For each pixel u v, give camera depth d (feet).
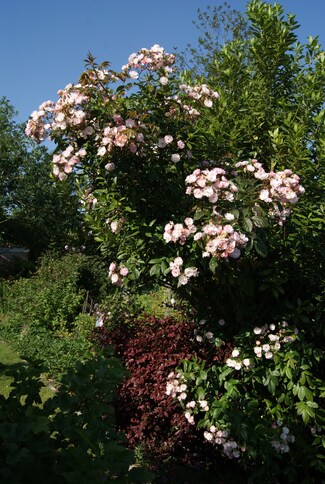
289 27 16.21
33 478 5.97
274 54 16.20
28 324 37.86
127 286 15.06
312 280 13.98
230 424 13.74
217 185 12.74
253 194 13.06
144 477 6.07
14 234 93.40
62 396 7.48
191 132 14.75
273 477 13.46
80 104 13.58
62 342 30.27
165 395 15.88
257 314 14.66
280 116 15.66
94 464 5.66
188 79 17.80
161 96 14.26
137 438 16.81
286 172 12.85
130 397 17.10
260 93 15.99
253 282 13.69
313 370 14.49
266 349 13.65
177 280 13.94
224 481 14.58
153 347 17.30
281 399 13.50
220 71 17.62
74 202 15.96
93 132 13.57
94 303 43.57
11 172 88.12
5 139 86.69
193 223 13.23
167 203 13.88
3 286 53.01
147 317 20.24
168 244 13.50
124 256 14.89
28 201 87.04
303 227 13.55
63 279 46.01
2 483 5.66
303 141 15.02
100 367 7.94
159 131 13.80
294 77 16.37
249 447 13.34
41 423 6.27
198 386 15.25
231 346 15.12
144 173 13.87
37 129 14.23
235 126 15.64
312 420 13.70
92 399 7.57
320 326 13.94
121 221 14.35
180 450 16.03
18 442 5.98
